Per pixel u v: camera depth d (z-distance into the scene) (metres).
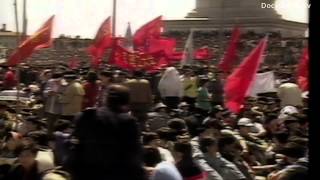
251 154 13.64
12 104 22.19
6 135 11.51
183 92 29.11
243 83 17.59
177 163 9.20
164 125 15.21
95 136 6.87
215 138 10.81
